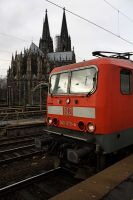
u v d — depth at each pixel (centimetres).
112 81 742
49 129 952
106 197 487
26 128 1869
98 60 764
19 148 1289
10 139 1612
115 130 753
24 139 1639
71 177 863
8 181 847
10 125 1828
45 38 12444
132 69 839
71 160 758
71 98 832
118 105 762
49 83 970
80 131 799
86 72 796
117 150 770
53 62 10731
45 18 12506
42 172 938
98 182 560
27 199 699
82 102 784
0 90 10719
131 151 935
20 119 2322
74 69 847
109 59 764
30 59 10044
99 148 726
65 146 841
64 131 870
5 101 8131
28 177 887
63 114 869
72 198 482
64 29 12875
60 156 872
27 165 1039
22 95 9819
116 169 647
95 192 508
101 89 730
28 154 1166
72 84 847
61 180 838
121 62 808
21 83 9988
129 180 570
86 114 768
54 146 910
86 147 777
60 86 905
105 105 723
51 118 937
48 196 721
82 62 828
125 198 482
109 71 736
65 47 12812
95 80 748
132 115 836
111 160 859
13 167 1012
